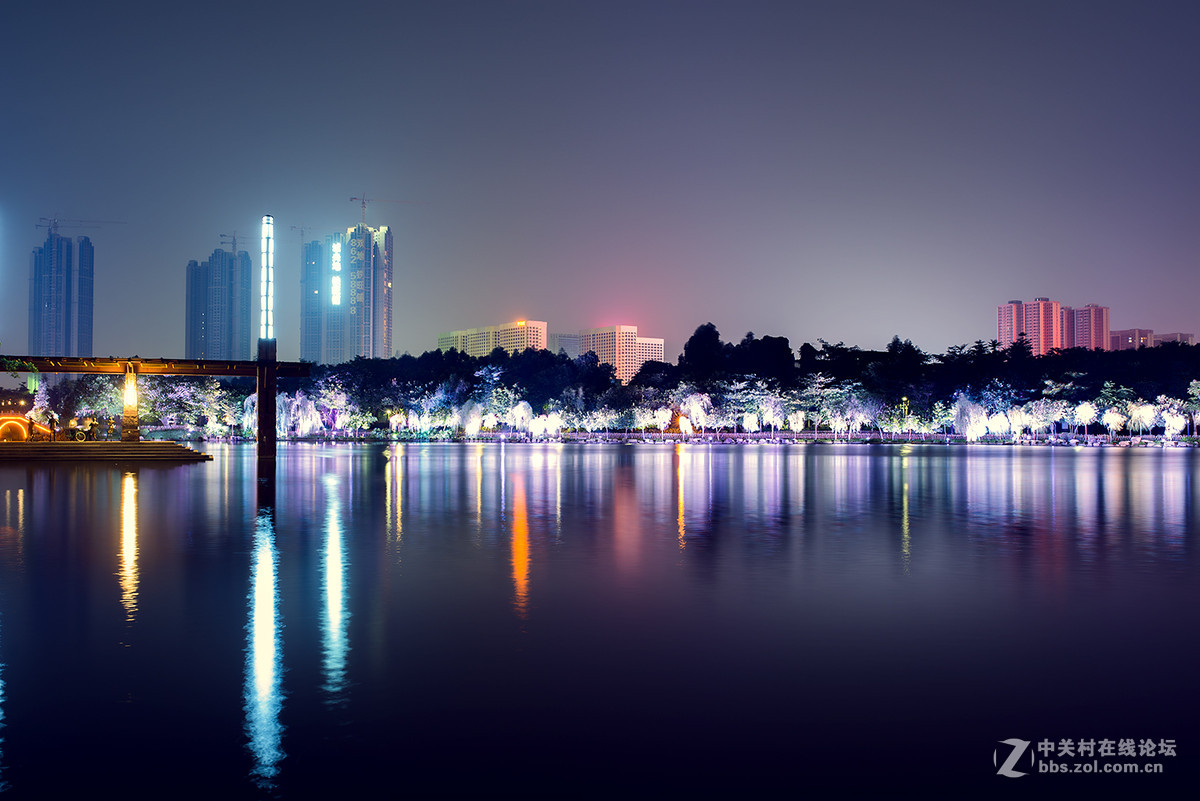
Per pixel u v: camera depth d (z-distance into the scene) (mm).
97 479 43781
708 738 7844
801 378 140875
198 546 19953
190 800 6613
